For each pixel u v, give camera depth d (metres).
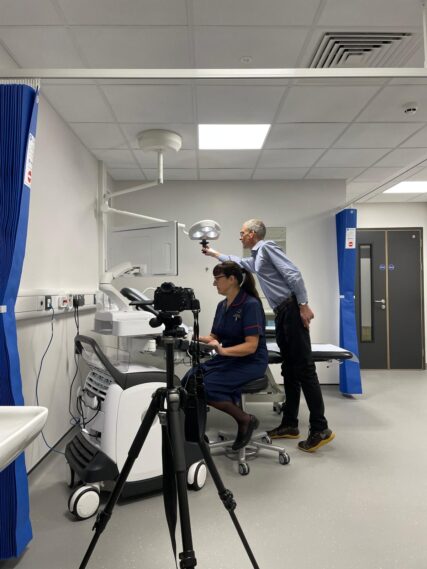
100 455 1.74
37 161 2.30
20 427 0.87
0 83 1.49
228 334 2.34
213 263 4.25
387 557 1.45
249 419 2.13
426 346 5.33
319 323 4.28
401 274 5.36
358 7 1.73
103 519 1.22
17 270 1.42
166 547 1.50
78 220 3.04
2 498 1.39
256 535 1.58
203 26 1.83
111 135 3.02
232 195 4.29
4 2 1.65
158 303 1.21
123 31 1.86
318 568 1.39
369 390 4.09
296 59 2.12
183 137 3.12
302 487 1.98
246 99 2.51
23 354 2.04
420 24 1.85
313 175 4.16
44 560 1.44
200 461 1.96
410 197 5.10
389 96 2.49
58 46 1.96
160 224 2.13
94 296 3.26
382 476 2.10
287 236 4.30
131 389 1.77
